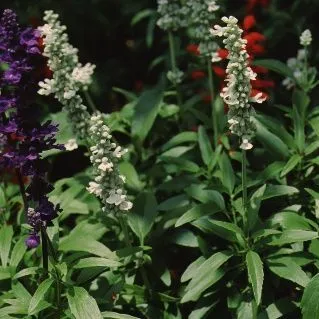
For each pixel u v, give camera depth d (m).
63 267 1.30
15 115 1.30
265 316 1.34
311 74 1.58
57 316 1.33
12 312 1.31
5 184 1.56
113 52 2.14
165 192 1.52
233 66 1.29
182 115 1.60
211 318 1.39
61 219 1.46
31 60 1.30
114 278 1.39
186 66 1.75
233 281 1.38
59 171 1.74
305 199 1.43
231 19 1.29
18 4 1.95
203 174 1.46
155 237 1.43
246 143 1.31
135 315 1.40
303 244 1.38
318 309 1.29
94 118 1.31
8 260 1.41
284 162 1.42
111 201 1.31
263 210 1.44
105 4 2.10
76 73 1.46
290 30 1.84
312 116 1.51
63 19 2.00
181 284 1.43
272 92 1.64
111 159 1.31
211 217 1.40
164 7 1.54
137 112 1.55
